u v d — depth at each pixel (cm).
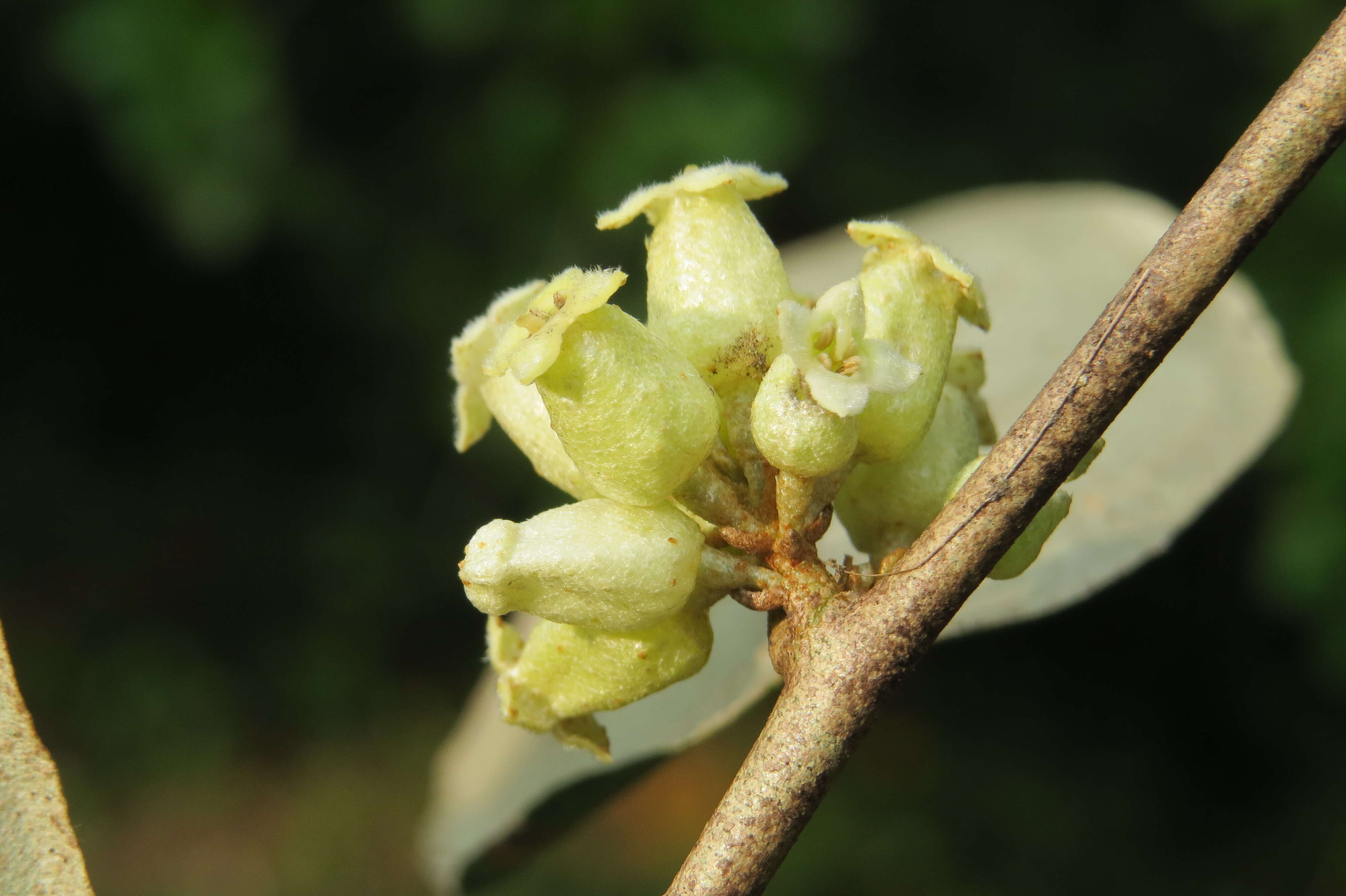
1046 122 49
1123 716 50
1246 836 47
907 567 10
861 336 10
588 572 10
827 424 10
